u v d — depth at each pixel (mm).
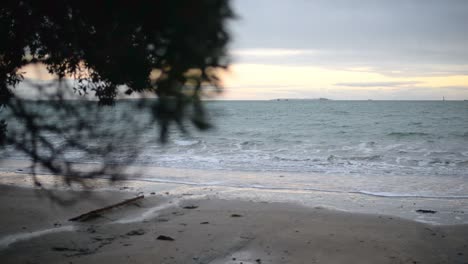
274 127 36062
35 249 5793
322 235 6688
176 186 11344
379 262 5547
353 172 13977
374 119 47469
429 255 5879
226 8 2047
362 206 9062
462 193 10562
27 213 7789
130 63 2400
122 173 3117
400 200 9758
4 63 2641
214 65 2125
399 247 6184
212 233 6680
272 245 6141
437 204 9336
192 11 2033
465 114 57906
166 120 2379
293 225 7301
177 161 16312
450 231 7109
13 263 5246
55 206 8312
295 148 20922
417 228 7242
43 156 2971
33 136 2850
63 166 3082
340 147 21391
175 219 7633
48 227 6930
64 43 2545
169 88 2266
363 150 19906
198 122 2289
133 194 9883
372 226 7332
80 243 6066
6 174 12859
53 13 2453
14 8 2424
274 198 9836
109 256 5512
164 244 6062
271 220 7613
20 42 2521
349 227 7238
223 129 33625
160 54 2268
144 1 2115
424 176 13109
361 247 6137
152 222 7375
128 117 2631
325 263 5465
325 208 8734
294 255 5746
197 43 2102
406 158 16938
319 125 38281
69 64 2742
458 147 21172
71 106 2816
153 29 2262
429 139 25531
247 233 6719
